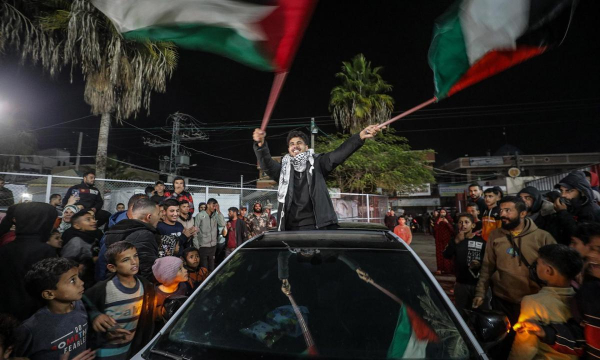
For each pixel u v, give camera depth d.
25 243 2.68
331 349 1.63
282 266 2.19
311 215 3.07
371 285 2.00
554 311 2.07
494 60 1.68
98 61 10.83
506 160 40.75
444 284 7.11
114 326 2.29
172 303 2.07
